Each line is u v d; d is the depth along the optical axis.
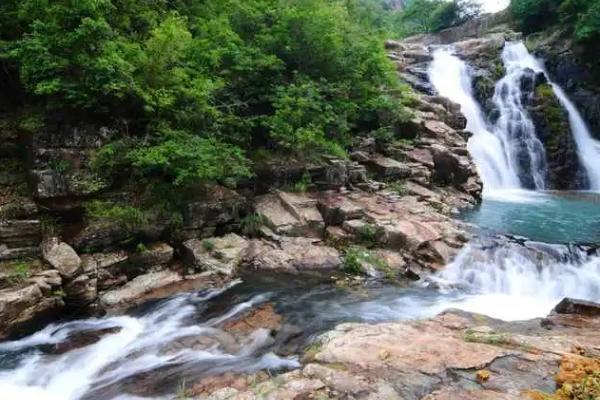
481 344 5.89
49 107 9.38
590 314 7.38
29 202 9.20
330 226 12.15
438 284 9.83
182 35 11.02
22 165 9.90
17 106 10.39
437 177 17.16
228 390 5.40
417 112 18.97
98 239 9.41
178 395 5.93
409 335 6.27
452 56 27.50
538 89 23.84
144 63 10.26
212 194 11.34
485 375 5.00
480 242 11.26
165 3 13.88
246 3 14.62
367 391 4.84
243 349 7.21
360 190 14.25
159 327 8.03
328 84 14.73
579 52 25.52
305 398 4.78
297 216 11.86
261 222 11.80
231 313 8.47
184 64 11.45
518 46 28.11
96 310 8.62
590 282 9.73
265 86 13.84
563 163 22.44
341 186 13.94
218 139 11.98
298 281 9.91
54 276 8.26
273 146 13.88
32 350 7.34
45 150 9.28
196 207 10.85
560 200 18.02
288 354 6.98
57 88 8.97
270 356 6.94
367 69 16.52
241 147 13.12
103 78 9.30
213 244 10.80
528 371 5.13
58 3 9.37
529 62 27.45
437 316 7.30
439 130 18.25
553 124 22.80
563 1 28.62
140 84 10.07
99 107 9.91
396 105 16.77
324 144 13.34
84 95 9.23
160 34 10.46
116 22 11.23
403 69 24.89
